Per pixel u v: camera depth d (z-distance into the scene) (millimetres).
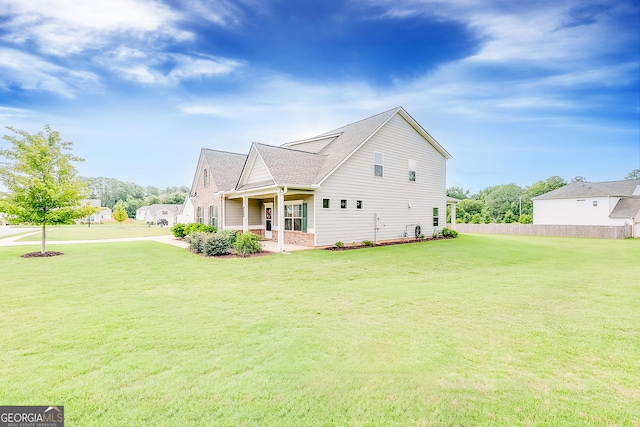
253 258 10883
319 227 13992
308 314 4984
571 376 3092
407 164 17656
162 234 26172
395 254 11898
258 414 2482
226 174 20000
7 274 8156
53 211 12344
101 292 6332
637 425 2369
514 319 4746
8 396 2701
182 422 2379
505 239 20266
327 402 2645
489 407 2590
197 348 3691
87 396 2705
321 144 19531
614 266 9781
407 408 2572
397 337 4059
